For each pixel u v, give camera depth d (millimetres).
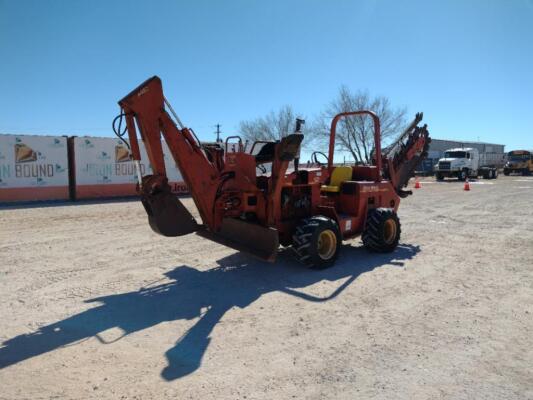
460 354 3740
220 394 3119
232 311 4762
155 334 4160
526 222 11148
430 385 3250
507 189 24203
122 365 3551
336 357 3680
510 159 47500
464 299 5133
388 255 7371
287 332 4188
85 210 13719
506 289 5508
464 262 6887
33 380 3312
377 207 7664
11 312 4734
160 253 7547
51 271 6379
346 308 4832
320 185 7062
